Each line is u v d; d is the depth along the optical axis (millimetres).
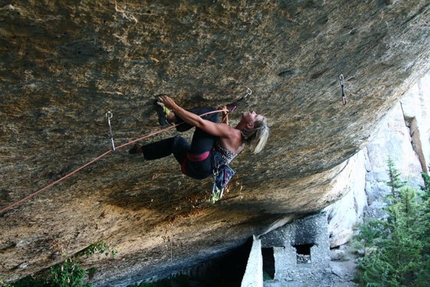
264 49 4680
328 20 4566
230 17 3906
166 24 3695
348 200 24469
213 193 4703
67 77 3934
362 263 21141
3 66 3523
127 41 3707
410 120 30328
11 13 3033
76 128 4898
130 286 18734
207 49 4273
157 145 5059
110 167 6578
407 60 6762
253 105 6133
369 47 5672
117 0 3248
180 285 21562
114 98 4527
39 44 3414
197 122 4613
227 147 4723
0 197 6004
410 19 5293
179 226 12594
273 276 23234
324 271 21328
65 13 3195
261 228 19641
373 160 28688
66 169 5891
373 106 8539
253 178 10805
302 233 21422
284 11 4129
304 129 8312
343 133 9469
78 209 7672
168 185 8625
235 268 23469
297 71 5562
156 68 4262
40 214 7164
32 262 9141
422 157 29219
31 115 4359
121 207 8773
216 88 5121
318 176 13203
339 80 6484
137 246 12359
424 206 21250
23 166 5320
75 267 10766
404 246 20422
